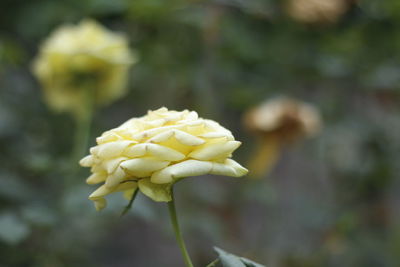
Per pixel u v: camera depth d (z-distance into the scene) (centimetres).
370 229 127
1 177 106
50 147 121
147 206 98
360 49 125
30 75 126
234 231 125
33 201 106
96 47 106
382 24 122
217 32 119
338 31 121
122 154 74
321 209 125
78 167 105
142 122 74
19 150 118
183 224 113
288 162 141
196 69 118
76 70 107
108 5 114
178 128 73
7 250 108
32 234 110
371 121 125
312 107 122
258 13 117
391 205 131
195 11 116
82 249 120
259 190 124
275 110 112
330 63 122
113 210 96
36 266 109
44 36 121
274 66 124
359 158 127
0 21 121
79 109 109
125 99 127
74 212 103
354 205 127
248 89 122
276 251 123
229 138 74
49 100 109
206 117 118
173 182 74
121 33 121
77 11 119
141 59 121
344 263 125
